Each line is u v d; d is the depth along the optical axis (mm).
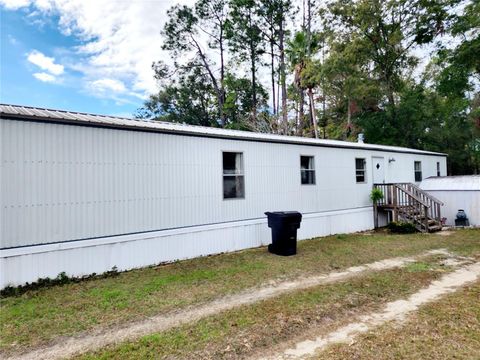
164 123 8500
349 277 5844
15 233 5176
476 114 22000
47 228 5496
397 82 22531
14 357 3180
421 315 4043
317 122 26719
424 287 5219
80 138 5906
